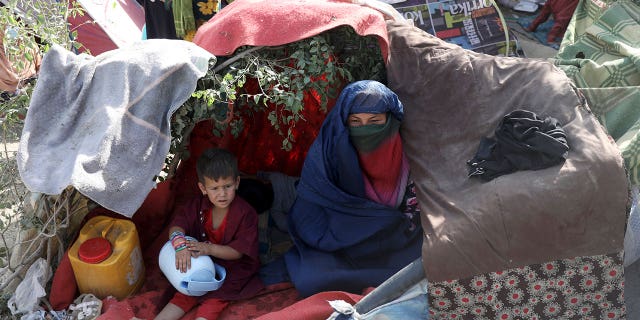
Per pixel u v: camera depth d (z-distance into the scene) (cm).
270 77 263
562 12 502
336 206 286
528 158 248
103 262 271
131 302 278
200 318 269
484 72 286
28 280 277
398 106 276
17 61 296
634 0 381
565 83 269
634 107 285
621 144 274
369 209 284
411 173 284
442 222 247
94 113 240
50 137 243
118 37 526
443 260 236
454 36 475
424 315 250
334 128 276
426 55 300
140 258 294
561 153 241
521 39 520
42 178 230
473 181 259
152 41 267
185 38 459
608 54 358
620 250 236
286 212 341
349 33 289
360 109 266
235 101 331
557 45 502
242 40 273
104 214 308
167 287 292
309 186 289
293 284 288
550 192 234
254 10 283
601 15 378
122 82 242
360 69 307
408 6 480
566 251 235
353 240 279
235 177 271
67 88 248
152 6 473
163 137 244
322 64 273
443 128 283
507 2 558
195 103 258
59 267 275
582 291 241
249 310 278
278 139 361
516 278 238
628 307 282
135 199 233
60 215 291
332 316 246
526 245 234
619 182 235
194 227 288
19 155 236
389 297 245
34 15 314
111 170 228
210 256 283
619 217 234
